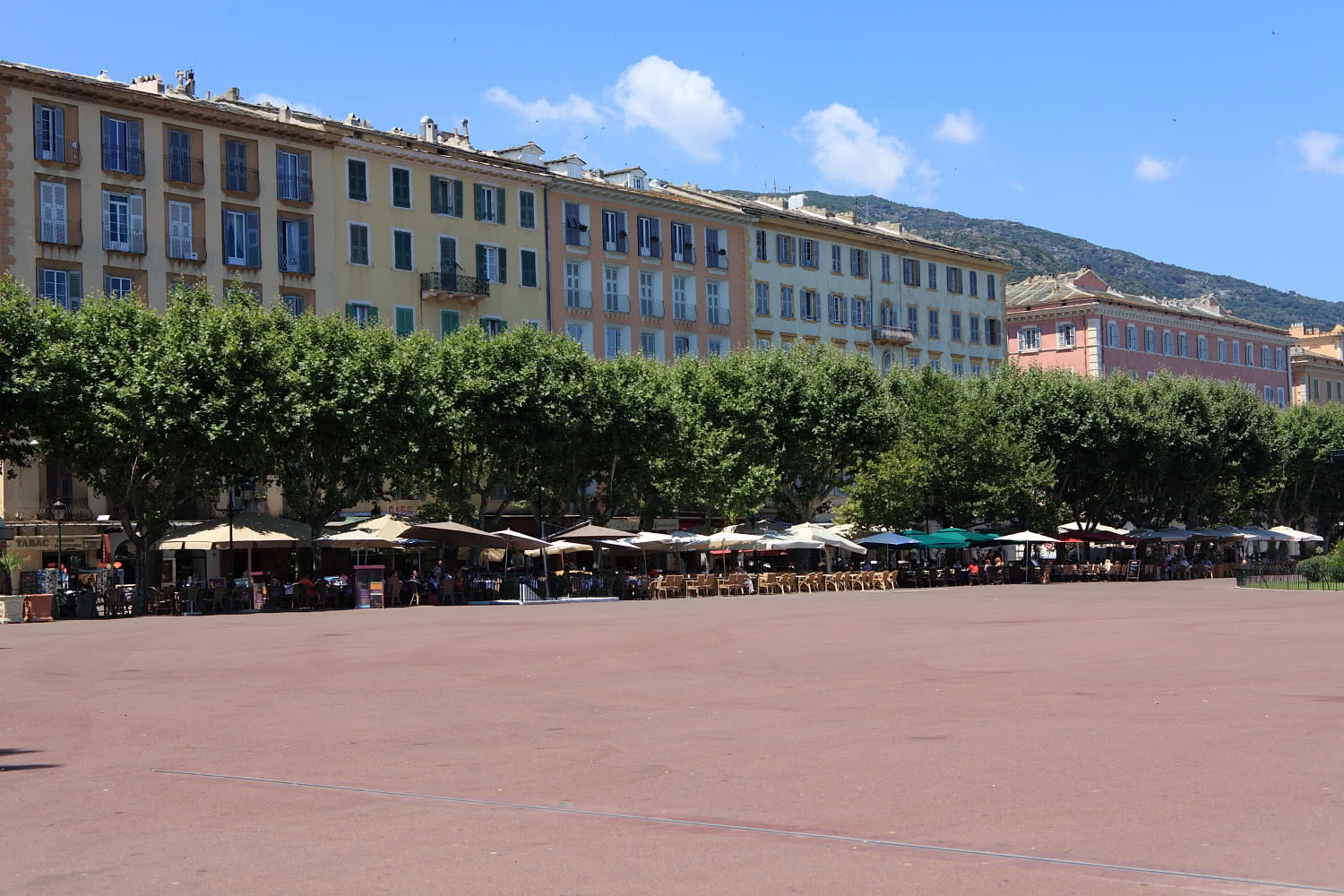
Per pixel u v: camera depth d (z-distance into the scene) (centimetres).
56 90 5841
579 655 2330
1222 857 785
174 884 768
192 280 6212
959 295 10331
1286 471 9294
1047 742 1226
